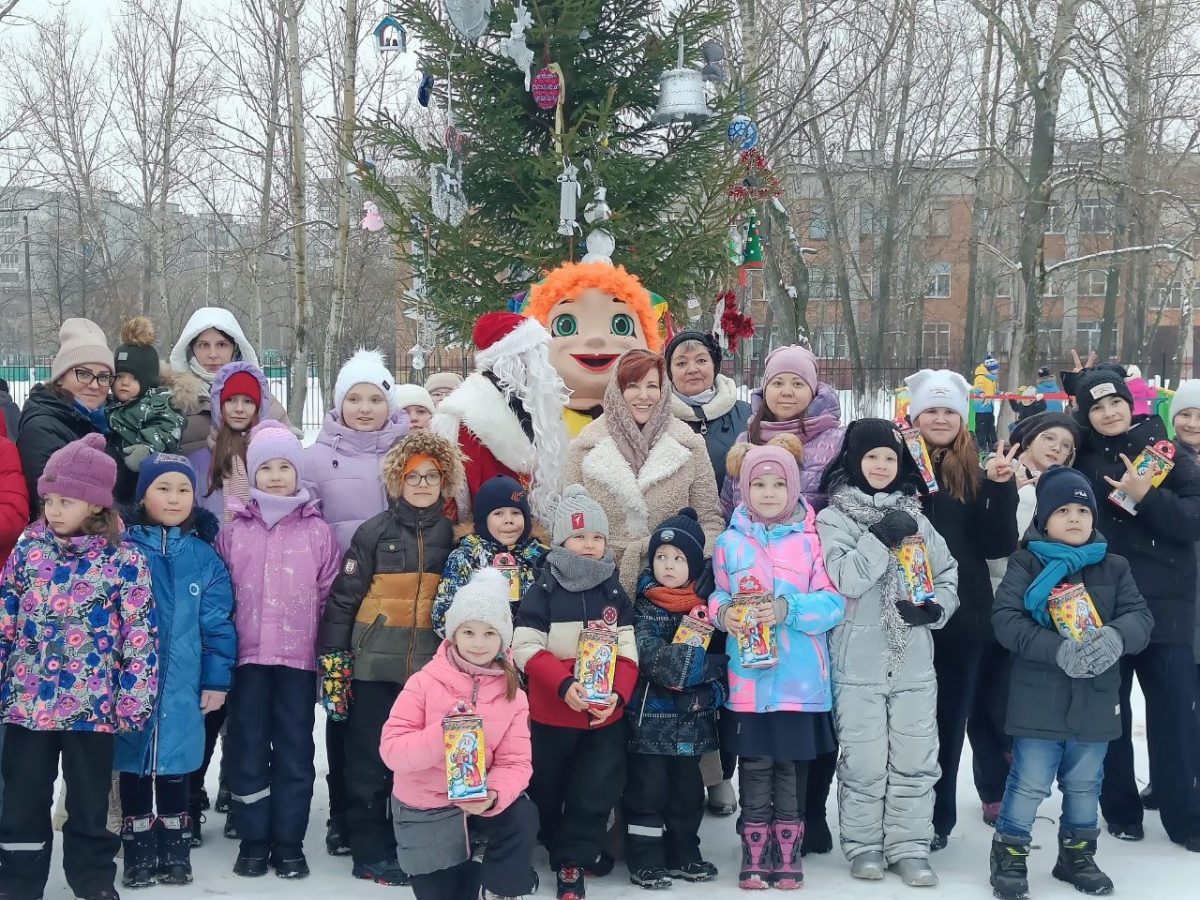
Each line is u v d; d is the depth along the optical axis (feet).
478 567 13.29
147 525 13.39
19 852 12.14
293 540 13.83
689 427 15.51
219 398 15.48
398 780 11.74
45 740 12.20
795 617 13.20
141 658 12.48
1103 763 14.73
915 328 127.34
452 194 22.89
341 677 13.51
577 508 13.41
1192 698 14.66
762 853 13.19
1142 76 64.28
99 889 12.31
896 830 13.51
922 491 14.51
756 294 99.25
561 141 22.56
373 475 14.87
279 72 70.49
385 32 24.63
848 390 91.30
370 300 94.94
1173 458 14.88
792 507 13.87
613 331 17.19
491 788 11.43
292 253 83.76
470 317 24.62
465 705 11.43
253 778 13.44
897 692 13.46
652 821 13.38
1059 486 13.69
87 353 14.92
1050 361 131.03
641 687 13.50
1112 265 88.28
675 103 23.20
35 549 12.41
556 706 13.09
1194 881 13.38
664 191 24.56
